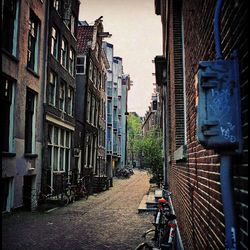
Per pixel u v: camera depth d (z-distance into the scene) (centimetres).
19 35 1333
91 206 1619
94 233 976
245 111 168
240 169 180
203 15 302
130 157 8438
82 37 2775
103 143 3384
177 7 742
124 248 802
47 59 1658
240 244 179
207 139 175
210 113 176
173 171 932
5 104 1248
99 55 3017
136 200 1927
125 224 1134
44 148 1597
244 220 171
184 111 711
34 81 1499
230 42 204
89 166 2619
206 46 284
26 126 1457
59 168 1889
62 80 1950
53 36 1812
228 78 178
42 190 1566
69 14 2056
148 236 944
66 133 2072
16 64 1302
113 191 2586
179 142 716
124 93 6006
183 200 577
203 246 316
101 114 3222
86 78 2511
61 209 1471
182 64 729
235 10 190
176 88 728
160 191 1744
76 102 2506
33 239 875
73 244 834
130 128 8744
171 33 794
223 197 174
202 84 179
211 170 266
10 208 1253
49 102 1723
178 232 689
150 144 2820
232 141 172
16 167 1288
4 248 773
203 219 316
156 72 1526
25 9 1391
